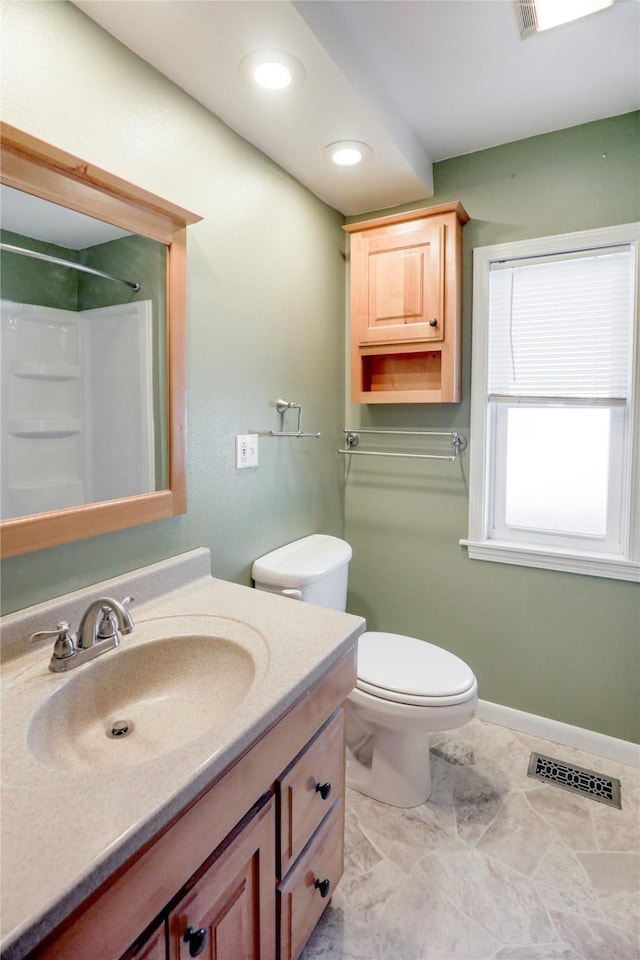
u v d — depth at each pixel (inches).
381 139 64.1
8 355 39.8
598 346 73.5
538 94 64.1
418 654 68.6
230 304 62.3
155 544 54.0
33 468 41.7
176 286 52.2
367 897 54.1
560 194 72.7
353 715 71.3
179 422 53.9
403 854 59.3
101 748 37.3
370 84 58.0
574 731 78.3
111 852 23.1
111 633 41.9
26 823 24.6
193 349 57.3
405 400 79.8
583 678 77.4
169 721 40.4
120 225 46.5
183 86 53.1
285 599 53.0
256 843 35.6
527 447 81.8
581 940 49.6
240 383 64.9
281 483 74.2
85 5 42.4
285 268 72.6
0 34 37.8
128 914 25.3
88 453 45.8
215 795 30.5
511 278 78.4
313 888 44.4
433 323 75.3
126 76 47.4
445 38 54.0
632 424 71.2
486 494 82.9
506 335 79.4
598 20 51.7
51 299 42.3
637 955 48.3
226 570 64.5
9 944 19.3
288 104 56.4
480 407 80.6
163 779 27.5
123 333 47.9
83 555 46.6
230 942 33.5
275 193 69.6
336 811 47.8
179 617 48.3
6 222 38.8
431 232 75.0
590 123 70.2
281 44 47.1
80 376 44.8
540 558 78.5
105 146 45.9
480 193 77.7
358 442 91.4
